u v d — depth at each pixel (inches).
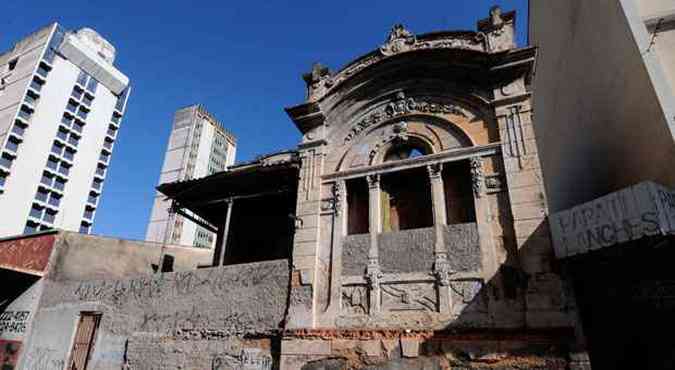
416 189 473.1
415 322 370.9
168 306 500.7
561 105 616.4
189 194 613.6
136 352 490.0
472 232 387.9
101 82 3090.6
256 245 671.1
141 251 783.1
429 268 389.7
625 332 362.9
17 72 2687.0
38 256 687.7
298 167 523.5
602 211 315.3
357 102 512.1
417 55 472.4
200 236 3339.1
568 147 594.9
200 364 444.5
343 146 498.6
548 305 330.6
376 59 511.5
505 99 422.9
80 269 690.2
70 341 560.7
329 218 459.8
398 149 484.7
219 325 457.1
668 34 376.8
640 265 354.9
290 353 394.9
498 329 337.7
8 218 2320.4
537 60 743.1
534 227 360.8
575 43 536.1
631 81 388.8
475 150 419.8
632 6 390.6
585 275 379.9
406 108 483.2
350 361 371.6
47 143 2610.7
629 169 409.4
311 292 420.5
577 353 306.2
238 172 552.4
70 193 2719.0
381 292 398.3
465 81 459.5
